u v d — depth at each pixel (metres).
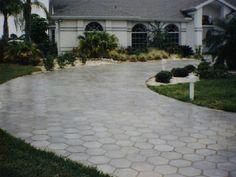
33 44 23.73
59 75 17.91
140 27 32.22
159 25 32.31
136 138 7.00
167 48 31.05
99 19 29.50
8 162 5.29
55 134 7.24
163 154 6.07
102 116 8.88
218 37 19.02
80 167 5.31
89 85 14.37
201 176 5.14
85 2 30.72
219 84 14.04
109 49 27.56
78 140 6.84
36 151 5.98
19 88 13.55
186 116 8.91
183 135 7.22
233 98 10.98
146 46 32.03
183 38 33.75
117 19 29.95
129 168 5.43
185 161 5.73
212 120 8.51
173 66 22.62
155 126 7.93
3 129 7.59
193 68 18.73
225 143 6.70
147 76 17.34
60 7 30.45
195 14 32.78
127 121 8.37
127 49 29.53
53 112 9.32
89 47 27.30
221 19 19.53
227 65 19.88
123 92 12.62
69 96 11.79
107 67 22.22
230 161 5.74
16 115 8.95
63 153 6.09
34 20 33.94
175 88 13.20
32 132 7.38
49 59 20.33
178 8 34.84
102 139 6.91
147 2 34.94
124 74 18.23
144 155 6.01
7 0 25.30
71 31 28.98
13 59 22.73
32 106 10.11
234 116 8.94
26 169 5.05
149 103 10.59
